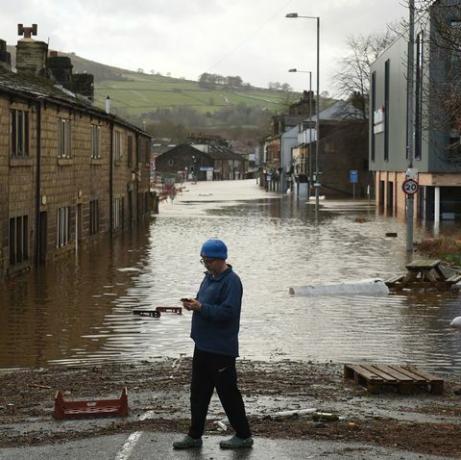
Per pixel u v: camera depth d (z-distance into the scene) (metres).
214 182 167.62
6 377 13.09
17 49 42.09
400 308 19.91
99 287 23.62
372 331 17.12
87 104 39.56
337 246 35.41
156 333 17.09
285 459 8.08
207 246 8.34
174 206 70.62
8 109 24.66
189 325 17.95
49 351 15.45
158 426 9.48
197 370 8.48
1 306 20.45
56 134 30.70
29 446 8.78
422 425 9.67
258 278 25.31
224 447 8.44
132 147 49.47
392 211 62.22
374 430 9.32
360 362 14.23
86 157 36.31
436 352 15.11
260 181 141.38
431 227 45.94
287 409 10.52
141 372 13.28
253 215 57.97
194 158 181.25
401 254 31.92
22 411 10.63
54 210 30.50
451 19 30.23
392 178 65.69
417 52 45.00
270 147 131.50
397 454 8.31
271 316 18.84
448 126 37.03
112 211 42.66
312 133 95.00
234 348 8.39
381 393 11.55
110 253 33.09
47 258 29.55
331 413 10.09
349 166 92.31
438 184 49.00
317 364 14.03
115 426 9.53
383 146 68.06
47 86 37.09
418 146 51.56
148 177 58.00
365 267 27.92
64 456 8.32
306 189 95.81
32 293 22.53
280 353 15.10
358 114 98.12
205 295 8.39
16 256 26.28
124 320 18.53
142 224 49.19
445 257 29.92
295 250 33.78
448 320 18.31
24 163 26.44
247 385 12.14
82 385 12.30
